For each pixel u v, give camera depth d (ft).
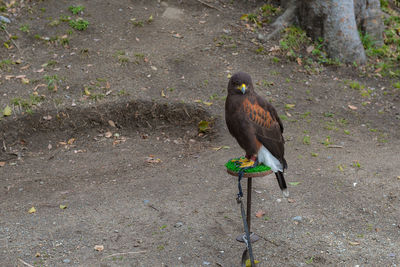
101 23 43.91
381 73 42.16
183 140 31.76
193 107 33.81
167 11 47.09
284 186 18.03
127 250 19.34
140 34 43.14
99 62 38.29
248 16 46.21
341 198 23.30
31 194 24.66
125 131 32.86
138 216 21.94
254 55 41.81
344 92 38.11
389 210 22.26
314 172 25.91
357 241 19.84
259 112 17.13
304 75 40.32
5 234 20.44
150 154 29.71
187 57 40.22
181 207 22.71
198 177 25.80
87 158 29.30
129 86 35.45
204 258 18.85
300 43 43.96
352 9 43.06
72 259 18.70
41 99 33.01
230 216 21.94
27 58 38.22
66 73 36.40
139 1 48.24
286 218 21.71
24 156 29.71
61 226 21.12
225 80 37.60
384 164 26.84
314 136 30.81
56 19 43.34
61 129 31.94
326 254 18.98
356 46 42.86
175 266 18.34
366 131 32.01
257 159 17.76
